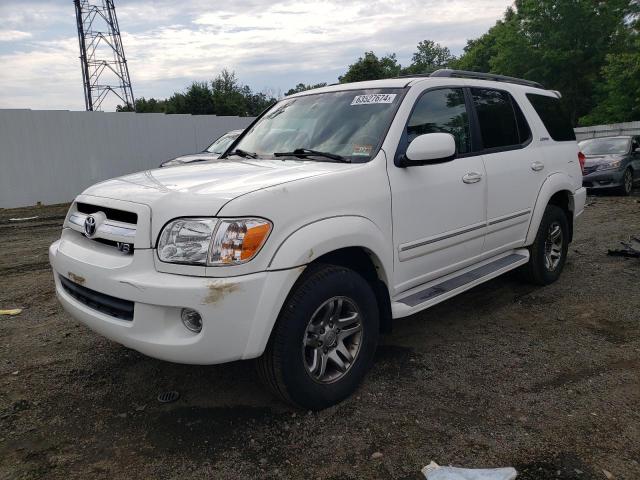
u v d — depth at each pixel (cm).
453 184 380
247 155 397
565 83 3325
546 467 250
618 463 252
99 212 302
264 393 327
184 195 275
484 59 4603
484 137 430
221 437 282
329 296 292
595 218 971
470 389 328
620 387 324
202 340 255
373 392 325
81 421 302
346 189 307
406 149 346
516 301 491
